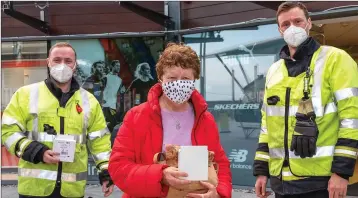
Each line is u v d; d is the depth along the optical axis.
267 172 3.16
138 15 7.36
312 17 5.93
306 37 2.89
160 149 2.30
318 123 2.75
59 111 3.29
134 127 2.32
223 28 6.71
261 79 6.47
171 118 2.37
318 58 2.84
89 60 7.50
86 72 7.49
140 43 7.41
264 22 6.32
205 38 6.96
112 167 2.31
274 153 2.96
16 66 7.61
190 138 2.35
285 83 2.91
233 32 6.71
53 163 3.17
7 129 3.23
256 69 6.52
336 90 2.73
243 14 6.60
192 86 2.27
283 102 2.90
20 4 7.54
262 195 3.16
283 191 2.88
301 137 2.73
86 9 7.48
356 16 5.70
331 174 2.70
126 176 2.23
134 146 2.32
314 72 2.81
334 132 2.77
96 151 3.51
